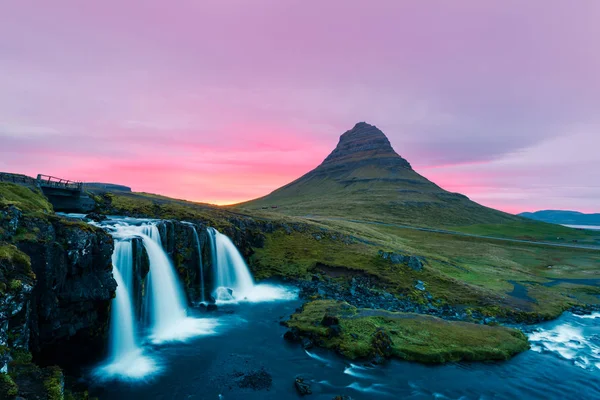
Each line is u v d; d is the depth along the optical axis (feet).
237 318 149.07
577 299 213.05
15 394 55.36
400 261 241.14
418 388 98.02
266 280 214.90
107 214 225.35
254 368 105.29
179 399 87.71
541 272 306.96
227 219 270.26
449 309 174.81
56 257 92.99
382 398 92.43
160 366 105.29
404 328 131.75
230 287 198.70
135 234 140.26
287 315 153.38
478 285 224.74
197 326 139.13
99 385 92.73
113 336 113.91
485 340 127.95
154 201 278.46
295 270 227.81
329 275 225.15
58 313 92.94
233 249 214.90
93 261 104.83
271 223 301.43
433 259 290.76
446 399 93.71
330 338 122.72
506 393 97.96
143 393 89.76
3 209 89.92
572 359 121.90
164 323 141.18
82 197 218.18
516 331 140.77
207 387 93.91
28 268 78.33
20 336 72.95
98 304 104.88
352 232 368.48
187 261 166.71
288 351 117.08
